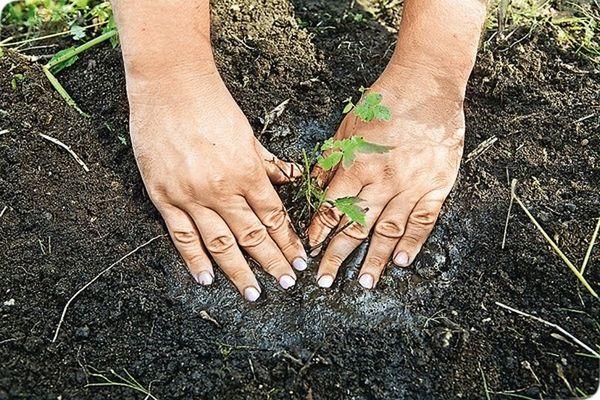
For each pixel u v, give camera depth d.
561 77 0.87
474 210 0.77
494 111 0.84
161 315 0.71
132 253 0.74
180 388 0.66
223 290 0.72
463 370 0.68
